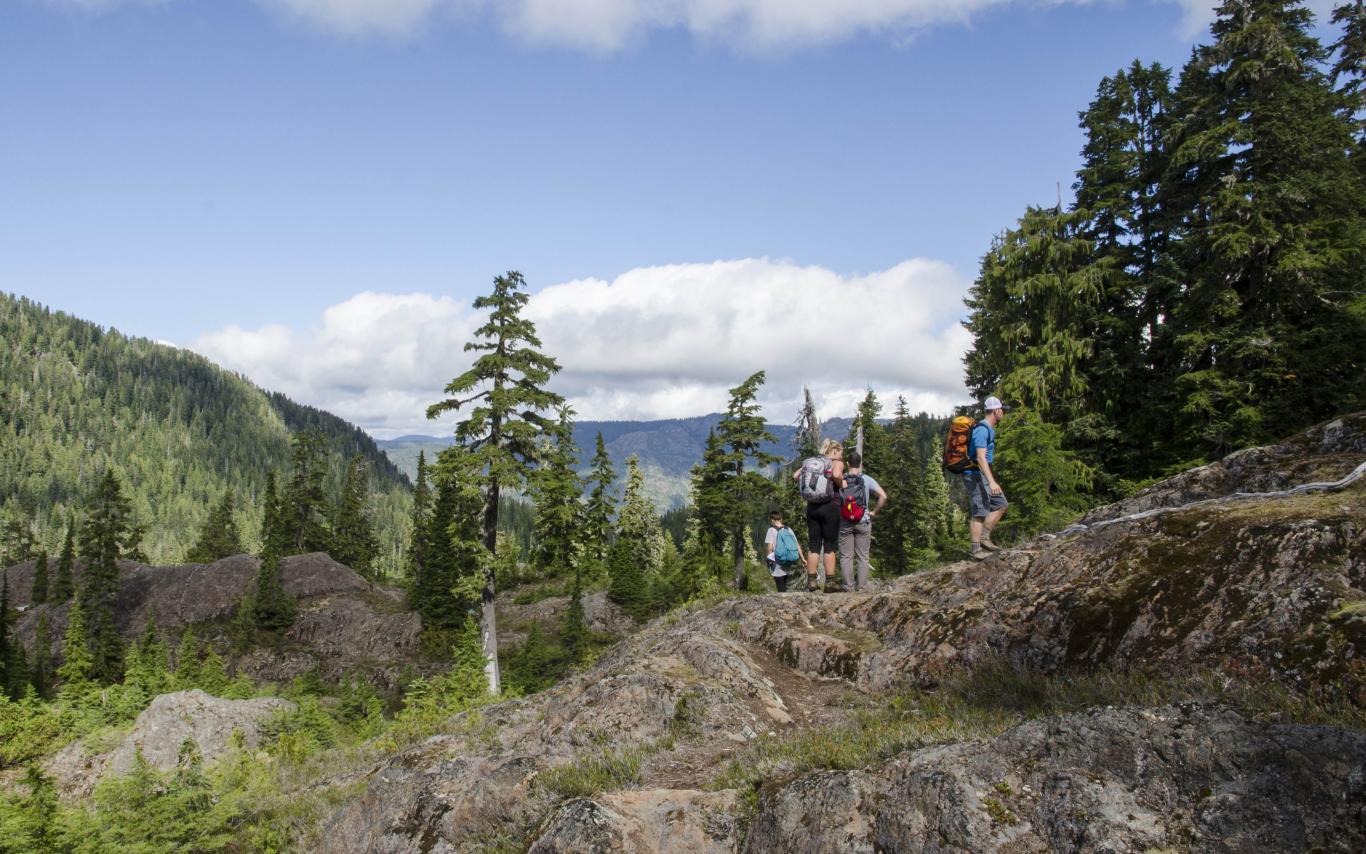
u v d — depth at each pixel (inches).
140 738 665.0
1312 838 126.6
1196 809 141.0
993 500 359.6
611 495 2399.1
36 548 3885.3
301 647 1784.0
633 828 206.7
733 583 1674.5
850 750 215.2
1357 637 161.6
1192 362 856.3
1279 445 305.0
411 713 613.3
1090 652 228.8
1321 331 764.6
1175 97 940.6
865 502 427.2
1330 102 875.4
